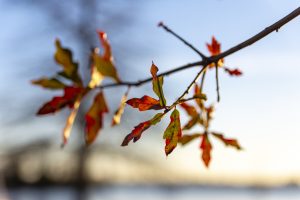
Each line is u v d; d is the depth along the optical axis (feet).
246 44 1.74
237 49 1.77
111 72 2.10
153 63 1.45
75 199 28.04
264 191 105.91
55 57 2.04
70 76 2.04
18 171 29.55
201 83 1.87
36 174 30.27
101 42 2.13
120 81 2.11
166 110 1.44
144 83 2.09
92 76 2.09
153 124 1.43
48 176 29.84
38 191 31.12
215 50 2.03
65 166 28.25
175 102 1.46
